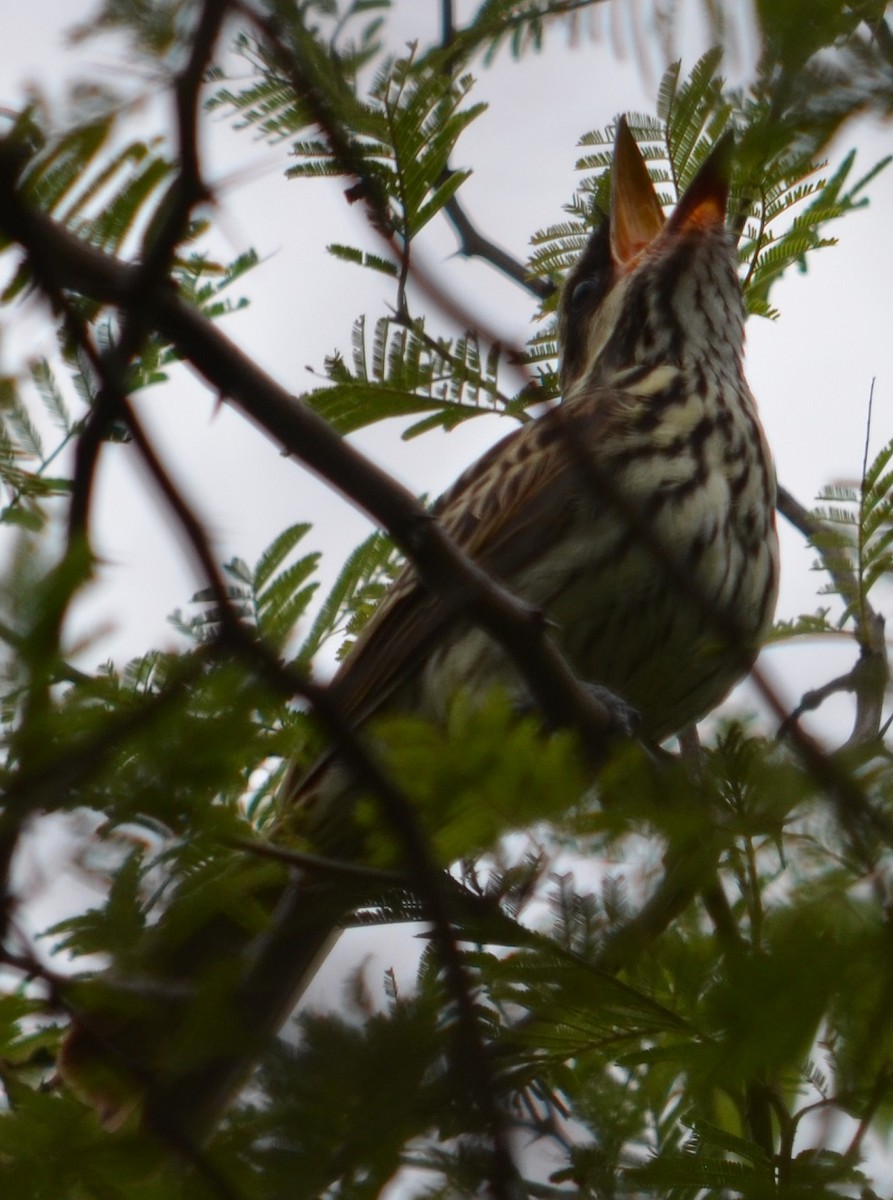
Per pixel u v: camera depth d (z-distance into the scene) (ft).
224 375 20.36
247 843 19.07
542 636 24.16
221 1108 18.92
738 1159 22.79
